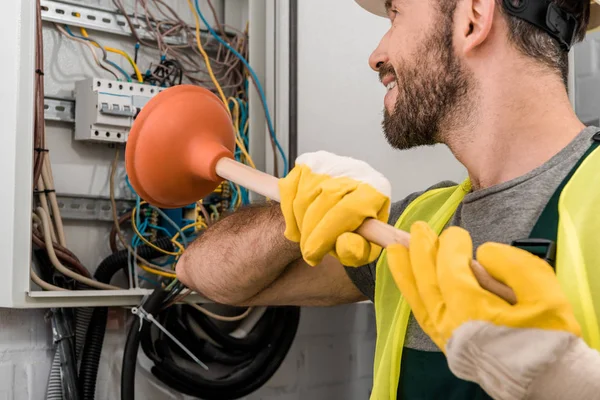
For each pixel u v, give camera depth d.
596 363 0.53
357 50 1.60
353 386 1.89
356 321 1.92
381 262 1.00
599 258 0.68
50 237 1.32
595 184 0.73
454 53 0.88
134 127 0.92
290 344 1.62
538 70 0.84
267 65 1.65
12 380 1.37
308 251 0.70
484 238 0.83
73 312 1.39
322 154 0.76
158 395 1.56
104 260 1.43
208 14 1.72
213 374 1.61
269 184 0.80
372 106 1.60
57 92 1.47
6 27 1.25
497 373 0.54
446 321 0.56
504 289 0.57
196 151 0.91
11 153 1.23
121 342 1.52
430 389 0.82
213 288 1.17
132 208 1.54
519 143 0.85
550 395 0.54
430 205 1.03
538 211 0.79
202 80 1.67
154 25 1.61
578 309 0.66
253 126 1.64
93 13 1.51
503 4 0.85
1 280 1.23
